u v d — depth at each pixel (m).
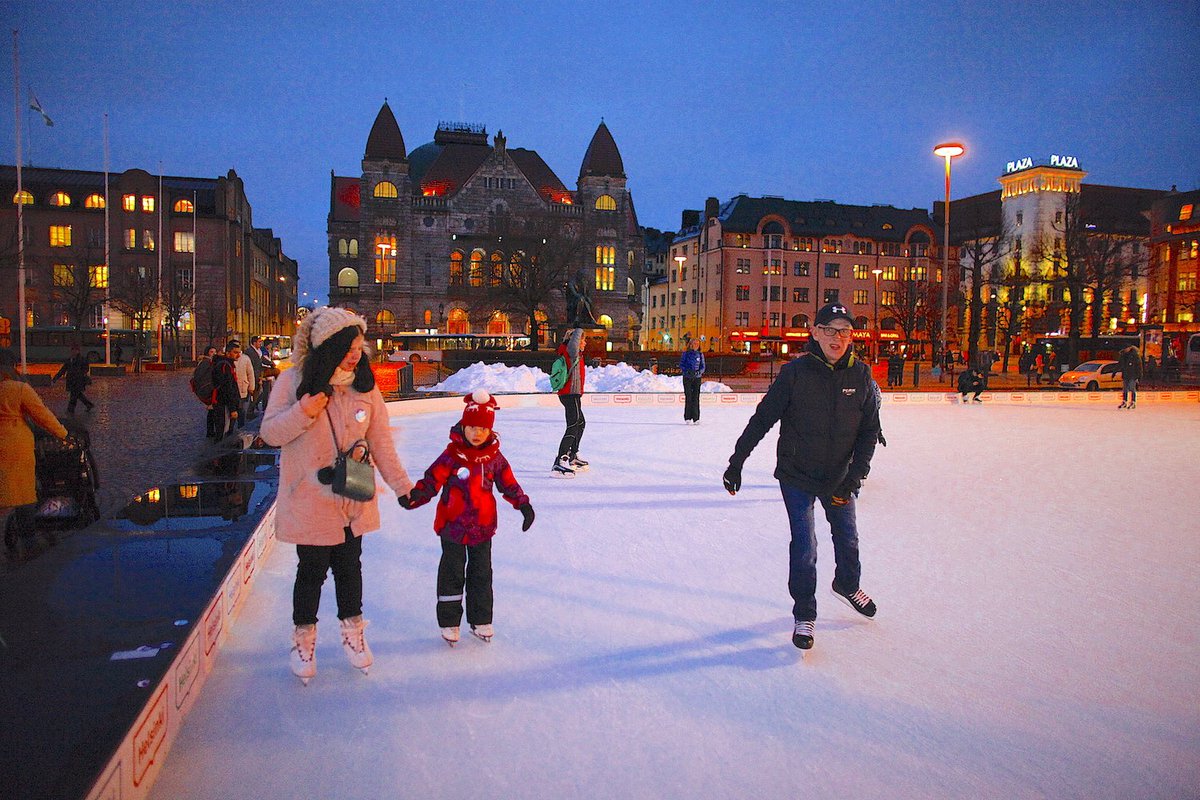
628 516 7.19
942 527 6.91
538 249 59.09
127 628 3.21
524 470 9.84
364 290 74.25
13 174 60.16
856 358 4.08
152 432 13.74
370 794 2.69
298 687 3.53
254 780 2.76
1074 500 8.23
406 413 17.92
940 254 79.38
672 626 4.35
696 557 5.79
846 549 4.27
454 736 3.10
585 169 79.56
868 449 4.09
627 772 2.86
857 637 4.23
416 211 75.38
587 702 3.41
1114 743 3.12
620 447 12.34
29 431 4.83
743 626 4.36
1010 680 3.70
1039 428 16.59
